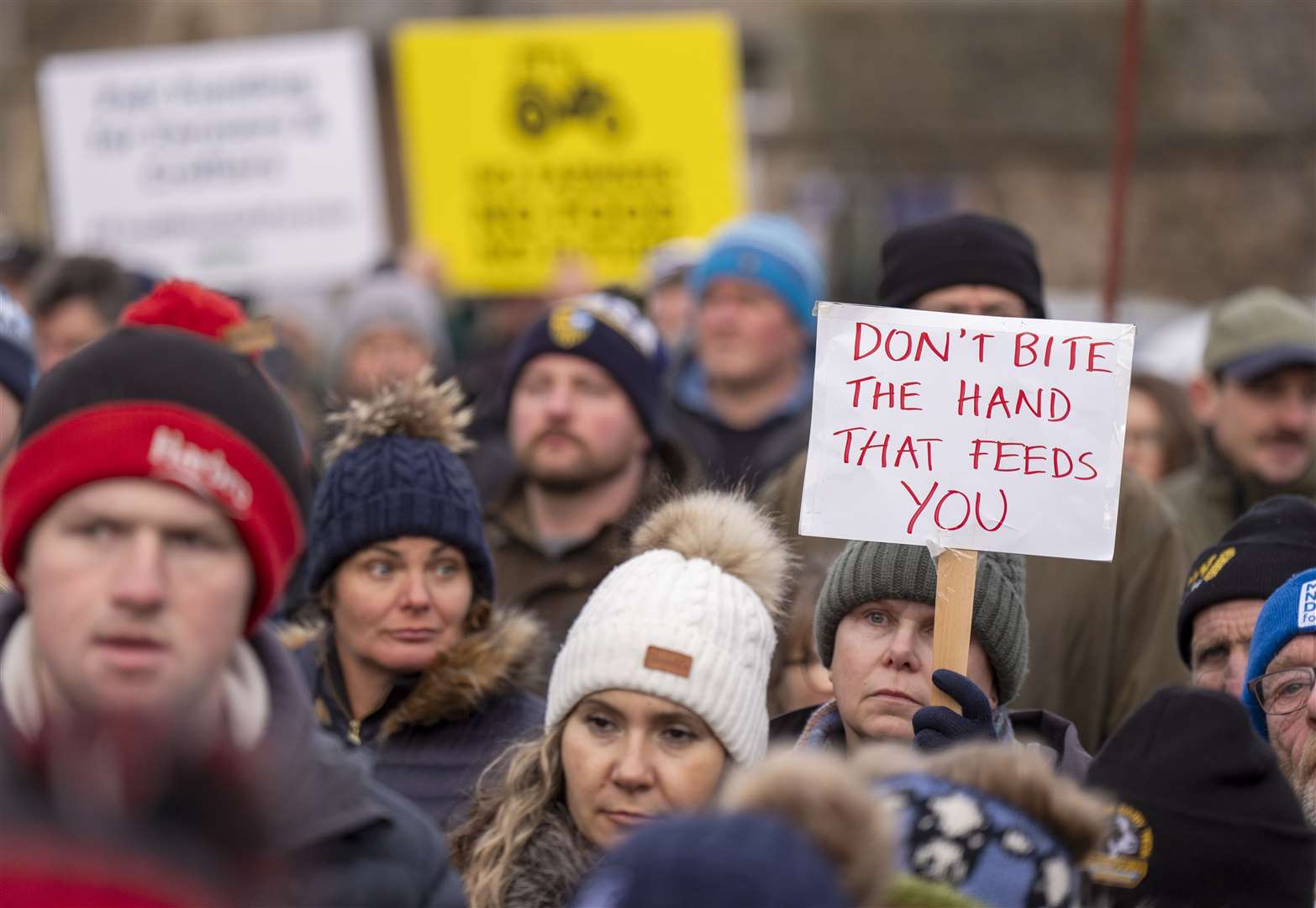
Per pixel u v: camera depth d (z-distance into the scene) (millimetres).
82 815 6484
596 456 18781
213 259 31250
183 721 7555
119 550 7652
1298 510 13812
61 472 7625
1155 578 16250
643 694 11898
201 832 6617
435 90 30781
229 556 7848
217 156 31281
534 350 19203
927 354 12453
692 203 30562
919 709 11695
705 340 23906
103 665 7547
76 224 31531
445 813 13742
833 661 12602
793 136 64500
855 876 7051
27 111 55281
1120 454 12258
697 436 23688
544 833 12086
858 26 65875
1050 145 63781
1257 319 20062
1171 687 10336
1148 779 9945
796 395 24031
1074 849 8508
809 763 7320
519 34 30672
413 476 14547
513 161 30641
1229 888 9711
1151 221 62438
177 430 7727
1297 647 12195
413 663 14367
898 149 64312
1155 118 63125
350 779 8398
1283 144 62219
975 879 8266
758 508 13586
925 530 12234
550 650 16703
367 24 58625
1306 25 64000
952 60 65312
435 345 27438
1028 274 17109
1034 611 16109
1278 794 9977
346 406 17297
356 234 31141
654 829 6750
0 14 57625
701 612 12078
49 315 22781
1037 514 12211
